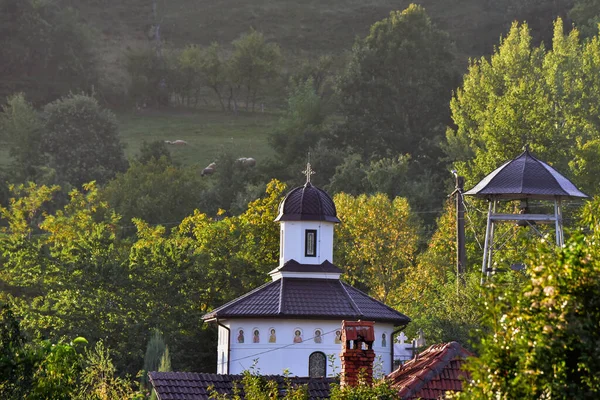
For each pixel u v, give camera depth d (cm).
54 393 6191
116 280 19988
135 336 19275
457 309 16350
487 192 16400
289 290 16112
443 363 7838
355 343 8481
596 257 4312
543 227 18050
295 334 15712
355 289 16438
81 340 7375
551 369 4012
